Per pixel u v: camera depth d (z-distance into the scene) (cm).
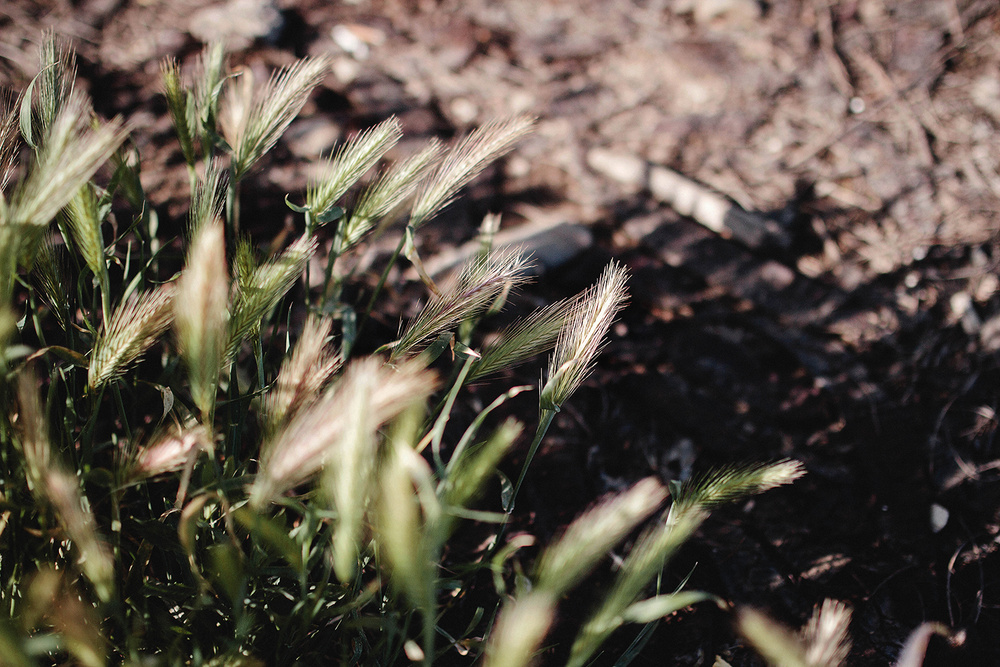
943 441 83
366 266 90
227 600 60
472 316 66
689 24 130
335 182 62
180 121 63
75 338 62
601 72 121
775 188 103
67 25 111
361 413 49
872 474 81
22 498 58
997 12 128
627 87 118
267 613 60
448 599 71
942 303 92
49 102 60
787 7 131
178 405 62
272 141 64
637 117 113
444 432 81
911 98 116
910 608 73
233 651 56
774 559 76
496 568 57
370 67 116
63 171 52
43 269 58
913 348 89
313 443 51
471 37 124
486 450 52
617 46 125
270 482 51
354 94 111
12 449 58
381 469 56
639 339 89
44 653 58
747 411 84
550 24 129
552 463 80
